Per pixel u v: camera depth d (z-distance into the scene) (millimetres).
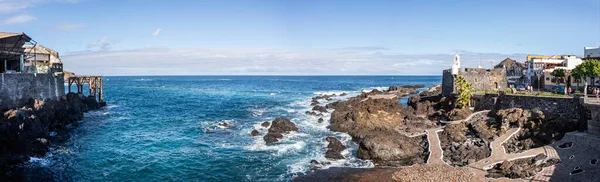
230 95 141875
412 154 48969
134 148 53812
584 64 63281
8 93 57312
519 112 57188
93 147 54312
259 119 76312
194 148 53500
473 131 57156
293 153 50625
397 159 48125
